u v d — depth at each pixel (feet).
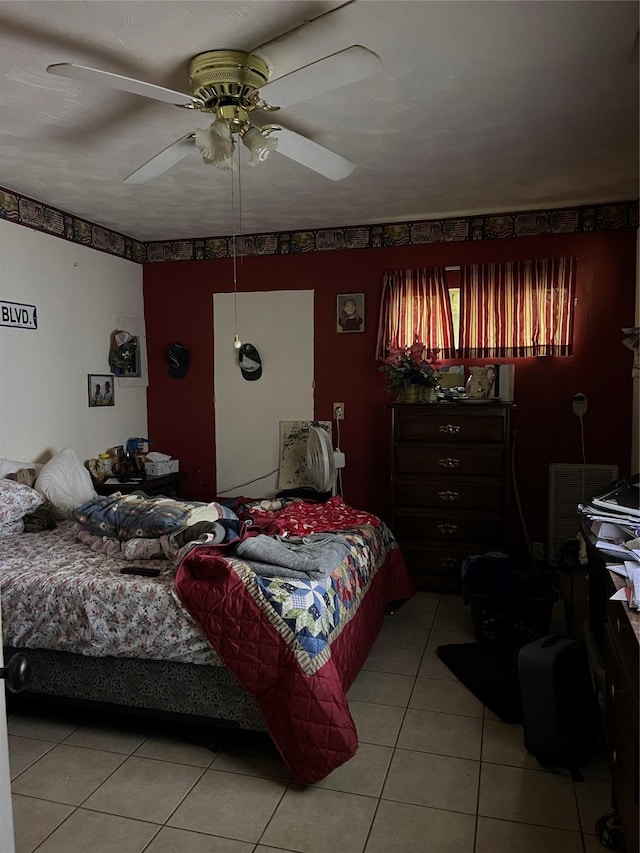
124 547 8.65
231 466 15.64
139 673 7.57
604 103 7.88
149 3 5.71
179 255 15.60
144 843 6.04
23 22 6.03
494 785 6.88
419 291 13.84
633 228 12.57
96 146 9.31
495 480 12.49
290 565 7.59
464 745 7.64
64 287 13.05
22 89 7.45
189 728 8.13
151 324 15.90
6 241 11.48
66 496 11.22
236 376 15.43
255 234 14.96
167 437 16.05
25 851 5.93
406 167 10.30
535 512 13.53
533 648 7.47
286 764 6.82
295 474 15.05
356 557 9.03
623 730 5.05
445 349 13.75
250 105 6.92
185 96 6.61
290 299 14.84
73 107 7.96
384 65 6.85
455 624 11.37
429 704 8.61
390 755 7.44
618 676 5.34
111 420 14.70
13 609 7.73
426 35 6.26
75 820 6.36
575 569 9.73
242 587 7.11
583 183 11.28
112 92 7.51
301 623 6.89
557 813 6.41
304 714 6.69
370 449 14.60
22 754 7.54
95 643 7.43
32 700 8.06
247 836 6.13
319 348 14.76
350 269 14.38
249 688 6.97
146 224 14.06
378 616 10.16
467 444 12.59
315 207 12.73
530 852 5.88
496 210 13.14
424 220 13.76
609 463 13.01
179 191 11.56
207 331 15.55
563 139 9.11
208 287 15.46
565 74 7.09
